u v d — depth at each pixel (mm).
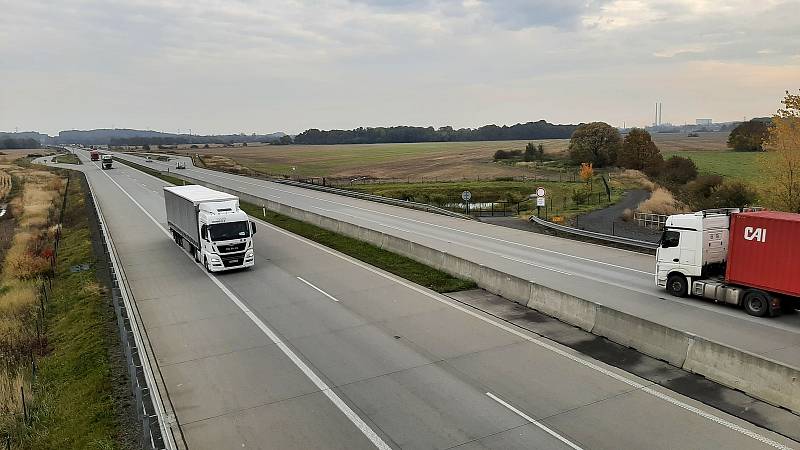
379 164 119250
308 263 29203
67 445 12633
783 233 18828
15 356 18969
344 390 14281
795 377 12695
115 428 12914
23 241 39406
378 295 23109
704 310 20406
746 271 19891
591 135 96312
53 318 22469
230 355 16797
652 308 20688
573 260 29750
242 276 26469
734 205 47438
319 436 12047
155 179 79812
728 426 12094
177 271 27500
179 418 12984
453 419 12656
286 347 17359
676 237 22094
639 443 11469
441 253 26984
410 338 17984
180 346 17609
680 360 15289
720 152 106500
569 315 19281
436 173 95375
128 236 37156
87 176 86562
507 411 12992
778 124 40844
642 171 82312
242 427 12508
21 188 75500
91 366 16703
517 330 18609
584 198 57625
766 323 18859
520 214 50125
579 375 14922
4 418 14562
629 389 14023
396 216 47750
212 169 104625
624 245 33625
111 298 23219
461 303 21875
